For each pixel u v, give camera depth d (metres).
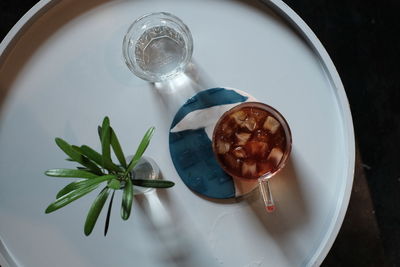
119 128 0.53
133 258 0.51
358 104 0.76
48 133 0.53
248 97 0.52
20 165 0.53
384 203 0.75
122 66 0.53
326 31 0.76
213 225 0.51
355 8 0.76
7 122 0.53
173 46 0.54
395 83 0.76
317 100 0.52
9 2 0.74
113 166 0.44
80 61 0.54
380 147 0.75
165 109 0.53
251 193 0.51
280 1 0.52
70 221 0.52
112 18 0.54
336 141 0.52
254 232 0.51
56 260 0.52
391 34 0.76
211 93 0.52
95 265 0.51
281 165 0.48
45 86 0.54
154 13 0.52
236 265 0.51
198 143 0.52
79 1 0.54
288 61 0.53
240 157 0.50
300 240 0.51
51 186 0.52
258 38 0.53
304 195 0.51
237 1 0.53
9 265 0.51
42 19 0.54
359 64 0.76
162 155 0.52
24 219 0.52
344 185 0.50
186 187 0.52
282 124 0.49
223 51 0.53
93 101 0.53
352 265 0.74
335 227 0.50
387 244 0.74
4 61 0.54
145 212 0.52
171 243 0.51
